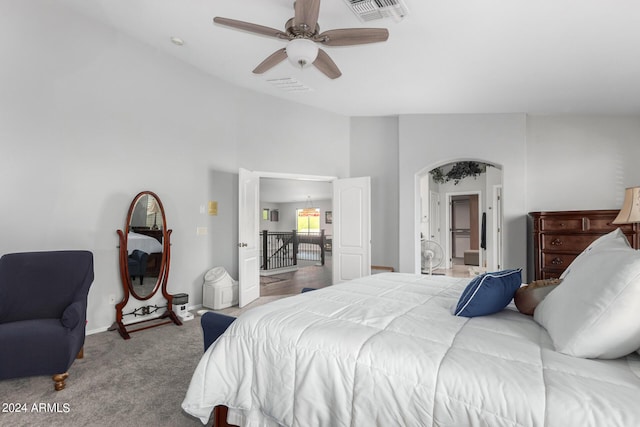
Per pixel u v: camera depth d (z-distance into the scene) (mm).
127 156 3814
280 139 5398
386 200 5766
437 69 3697
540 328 1577
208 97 4641
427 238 7855
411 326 1571
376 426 1272
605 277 1274
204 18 3268
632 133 4504
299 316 1734
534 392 1058
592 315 1229
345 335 1487
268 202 14180
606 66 3293
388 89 4422
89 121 3508
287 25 2467
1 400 2201
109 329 3598
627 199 3389
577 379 1103
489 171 7758
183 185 4375
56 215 3271
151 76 4031
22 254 2783
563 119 4773
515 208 4828
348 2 2533
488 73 3674
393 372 1278
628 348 1199
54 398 2227
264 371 1594
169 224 4223
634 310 1177
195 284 4527
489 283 1730
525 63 3367
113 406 2133
